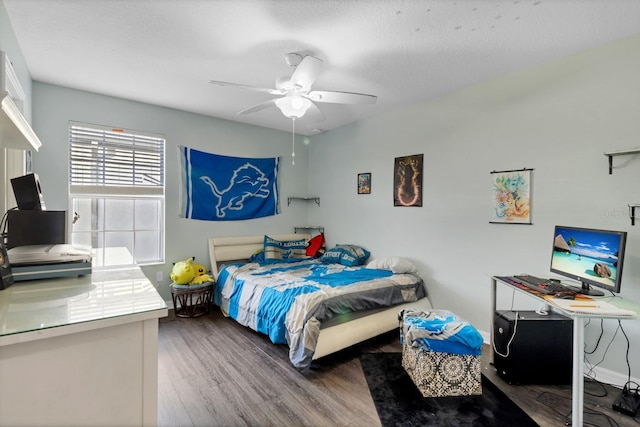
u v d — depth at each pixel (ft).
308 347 7.77
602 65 7.61
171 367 8.20
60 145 10.27
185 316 11.87
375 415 6.35
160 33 7.14
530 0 5.95
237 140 14.40
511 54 8.07
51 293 4.14
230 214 14.20
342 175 15.05
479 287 10.02
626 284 7.27
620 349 7.41
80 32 7.10
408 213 12.16
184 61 8.50
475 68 8.89
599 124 7.66
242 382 7.52
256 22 6.72
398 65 8.68
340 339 8.52
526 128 8.91
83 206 11.14
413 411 6.47
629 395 6.79
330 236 15.75
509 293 9.29
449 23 6.72
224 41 7.47
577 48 7.77
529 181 8.84
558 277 8.34
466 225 10.34
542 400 6.86
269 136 15.51
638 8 6.17
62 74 9.33
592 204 7.77
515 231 9.16
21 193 5.76
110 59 8.39
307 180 16.99
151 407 3.63
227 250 13.82
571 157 8.11
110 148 11.34
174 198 12.66
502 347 7.77
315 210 16.67
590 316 5.55
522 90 8.98
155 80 9.77
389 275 11.03
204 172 13.38
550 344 7.46
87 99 10.72
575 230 7.34
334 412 6.43
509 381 7.52
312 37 7.27
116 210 11.76
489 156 9.75
